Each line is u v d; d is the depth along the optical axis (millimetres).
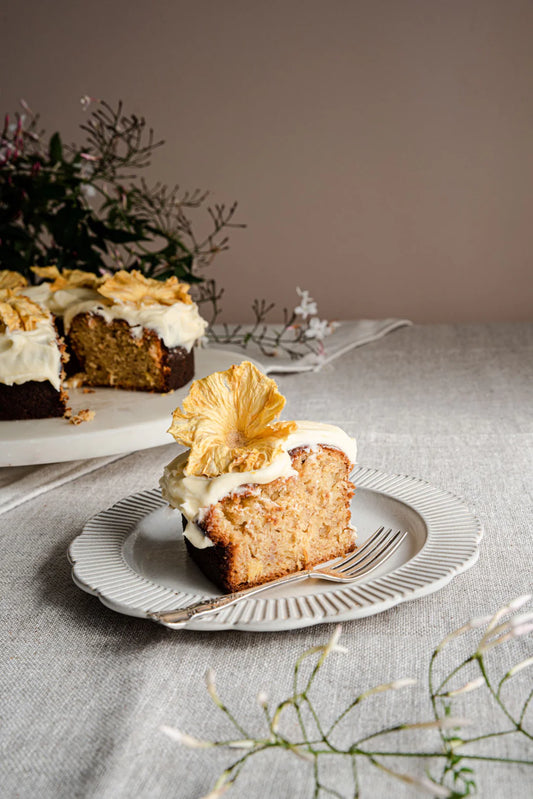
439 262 1946
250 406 629
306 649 551
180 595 576
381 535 638
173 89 1940
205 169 1973
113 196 1903
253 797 463
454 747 468
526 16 1774
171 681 532
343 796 460
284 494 612
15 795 474
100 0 1918
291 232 1982
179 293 1026
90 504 740
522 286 1927
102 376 1019
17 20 1949
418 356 1177
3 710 524
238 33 1891
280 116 1920
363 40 1849
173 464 631
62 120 1994
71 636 576
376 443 842
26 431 825
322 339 1296
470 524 630
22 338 881
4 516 726
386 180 1916
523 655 536
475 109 1841
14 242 1146
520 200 1875
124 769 479
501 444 824
